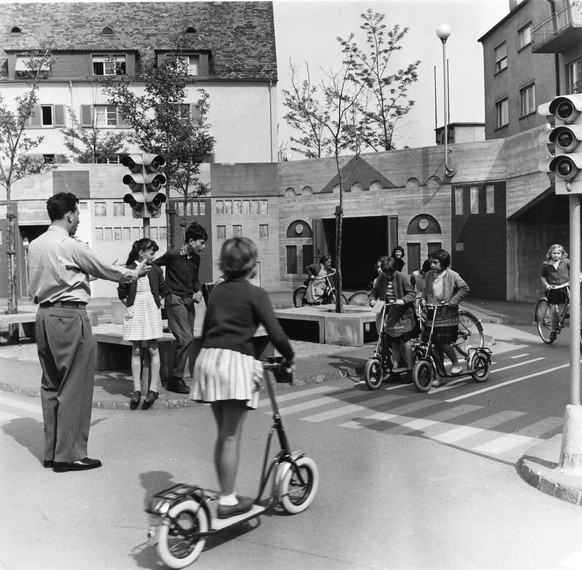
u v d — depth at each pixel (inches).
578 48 936.9
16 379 408.5
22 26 1609.3
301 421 300.2
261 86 1555.1
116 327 485.1
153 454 250.2
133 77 1339.8
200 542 157.9
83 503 198.5
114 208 1162.6
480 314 744.3
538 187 875.4
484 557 158.7
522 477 219.1
